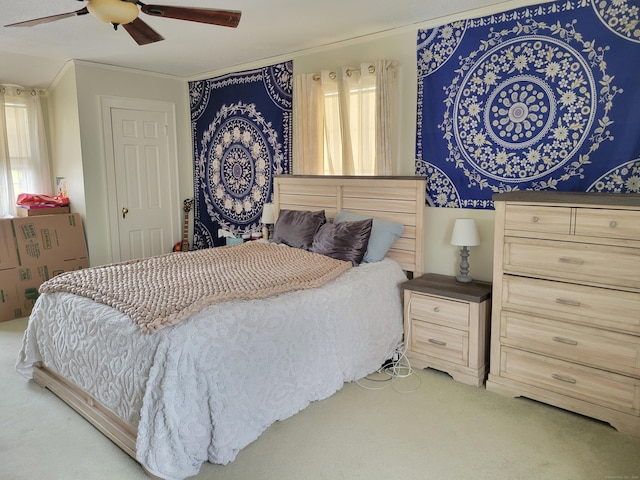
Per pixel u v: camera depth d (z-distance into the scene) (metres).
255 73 4.66
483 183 3.25
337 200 3.92
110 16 2.02
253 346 2.34
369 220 3.46
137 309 2.32
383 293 3.20
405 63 3.54
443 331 3.07
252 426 2.33
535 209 2.57
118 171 4.96
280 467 2.19
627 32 2.59
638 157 2.62
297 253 3.49
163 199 5.39
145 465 2.05
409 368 3.20
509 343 2.77
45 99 5.14
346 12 3.18
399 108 3.61
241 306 2.42
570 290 2.50
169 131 5.34
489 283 3.21
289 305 2.58
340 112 3.83
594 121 2.75
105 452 2.35
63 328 2.69
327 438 2.40
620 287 2.34
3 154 4.79
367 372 3.05
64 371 2.72
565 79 2.83
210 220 5.46
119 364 2.27
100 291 2.66
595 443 2.33
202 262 3.29
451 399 2.79
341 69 3.78
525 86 2.99
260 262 3.31
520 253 2.66
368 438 2.40
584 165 2.82
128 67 4.86
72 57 4.41
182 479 2.09
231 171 5.10
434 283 3.22
